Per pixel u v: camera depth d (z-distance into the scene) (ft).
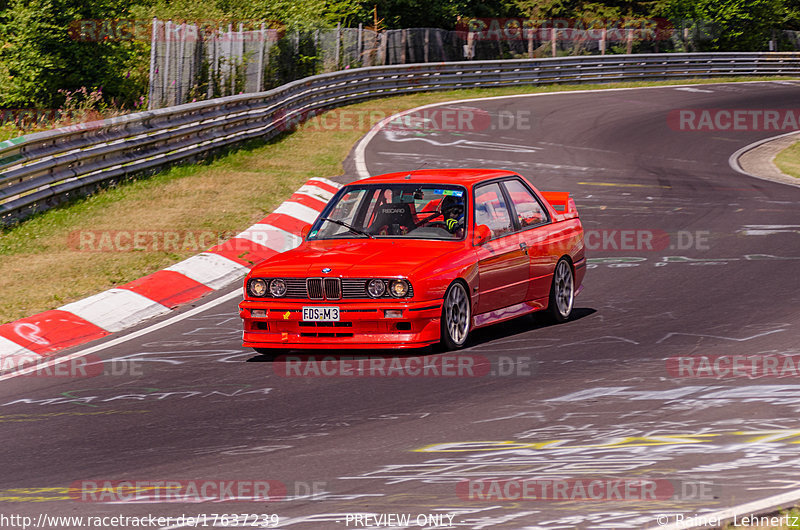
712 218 114.42
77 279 86.53
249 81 213.66
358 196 70.03
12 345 69.31
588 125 208.95
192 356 65.36
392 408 51.16
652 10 396.57
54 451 47.16
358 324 60.85
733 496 36.60
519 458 42.39
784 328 65.36
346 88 228.43
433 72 259.39
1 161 104.27
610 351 61.62
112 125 125.08
